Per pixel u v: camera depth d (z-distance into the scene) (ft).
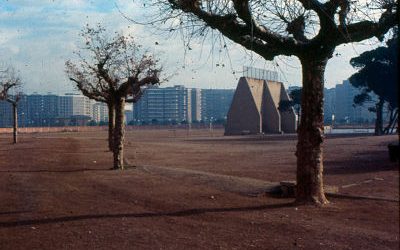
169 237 33.63
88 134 319.27
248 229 35.91
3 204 47.19
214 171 79.51
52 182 63.98
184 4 39.86
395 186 58.29
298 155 45.70
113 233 34.76
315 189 45.32
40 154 122.01
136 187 58.39
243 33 41.75
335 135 244.42
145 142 202.59
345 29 40.81
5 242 32.63
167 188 57.36
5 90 172.35
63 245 31.71
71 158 109.09
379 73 205.26
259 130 341.21
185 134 333.83
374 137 187.93
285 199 49.49
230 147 162.09
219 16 40.78
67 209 44.19
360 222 38.42
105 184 61.36
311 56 43.45
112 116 132.57
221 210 43.37
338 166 84.17
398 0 36.35
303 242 32.22
